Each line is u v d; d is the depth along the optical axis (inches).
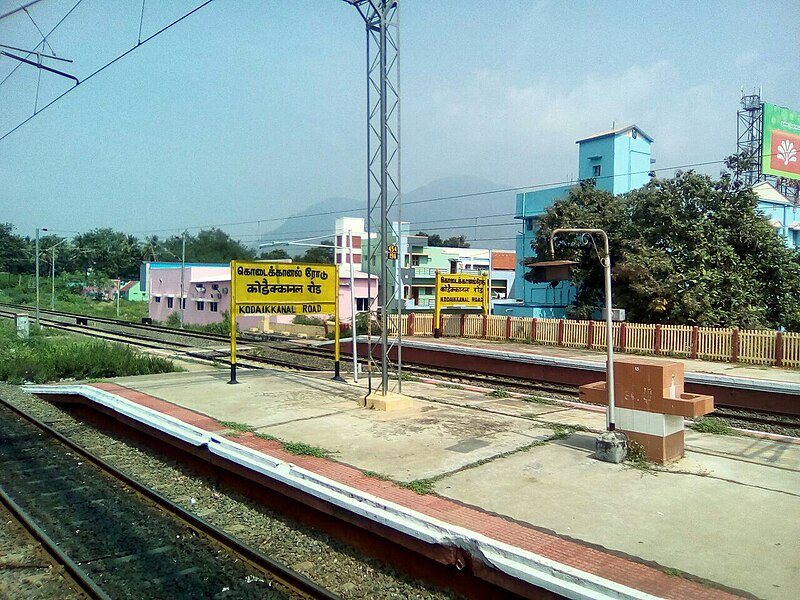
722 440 368.2
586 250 1105.4
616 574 191.8
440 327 1077.8
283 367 815.1
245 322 1695.4
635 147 1362.0
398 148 449.4
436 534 221.0
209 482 348.2
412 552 234.7
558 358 753.0
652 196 1040.2
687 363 734.5
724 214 982.4
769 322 949.2
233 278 556.4
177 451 387.5
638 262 962.7
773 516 240.5
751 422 512.1
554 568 189.6
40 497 323.6
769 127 1386.6
